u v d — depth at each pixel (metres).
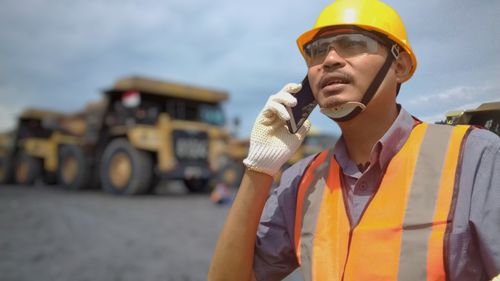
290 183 1.13
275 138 1.05
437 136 0.93
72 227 5.77
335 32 0.98
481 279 0.84
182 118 10.19
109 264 3.98
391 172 0.93
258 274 1.11
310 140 9.38
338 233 0.96
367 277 0.87
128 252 4.43
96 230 5.55
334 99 0.96
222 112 10.83
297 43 1.08
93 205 7.81
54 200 8.63
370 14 0.97
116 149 9.66
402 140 0.96
